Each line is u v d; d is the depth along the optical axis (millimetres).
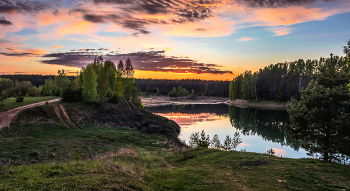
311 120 15891
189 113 68438
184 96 146500
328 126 15609
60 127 26141
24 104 31703
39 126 24594
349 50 16031
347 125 14820
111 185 7777
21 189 6637
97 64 58750
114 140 23391
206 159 14953
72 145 18969
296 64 96312
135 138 25797
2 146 16562
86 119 32656
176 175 10641
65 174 8523
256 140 32688
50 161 14922
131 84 62156
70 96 37219
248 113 68812
